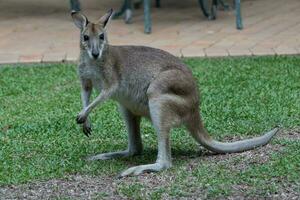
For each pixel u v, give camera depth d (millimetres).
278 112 8195
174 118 6402
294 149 6836
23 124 8078
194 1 15531
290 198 5750
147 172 6363
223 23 13461
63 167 6582
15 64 10953
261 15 14117
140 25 13414
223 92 9156
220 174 6234
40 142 7410
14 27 13477
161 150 6418
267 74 9992
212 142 6754
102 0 15859
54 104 8906
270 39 12148
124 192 5910
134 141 6945
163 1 15695
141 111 6617
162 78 6391
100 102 6508
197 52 11328
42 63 10992
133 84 6516
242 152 6836
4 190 6105
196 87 6613
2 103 9039
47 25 13594
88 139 7531
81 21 6508
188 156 6891
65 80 10031
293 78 9742
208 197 5785
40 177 6355
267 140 6918
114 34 12711
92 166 6602
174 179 6184
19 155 6988
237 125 7797
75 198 5867
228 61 10734
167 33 12727
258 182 6023
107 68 6477
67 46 11969
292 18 13781
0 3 15617
